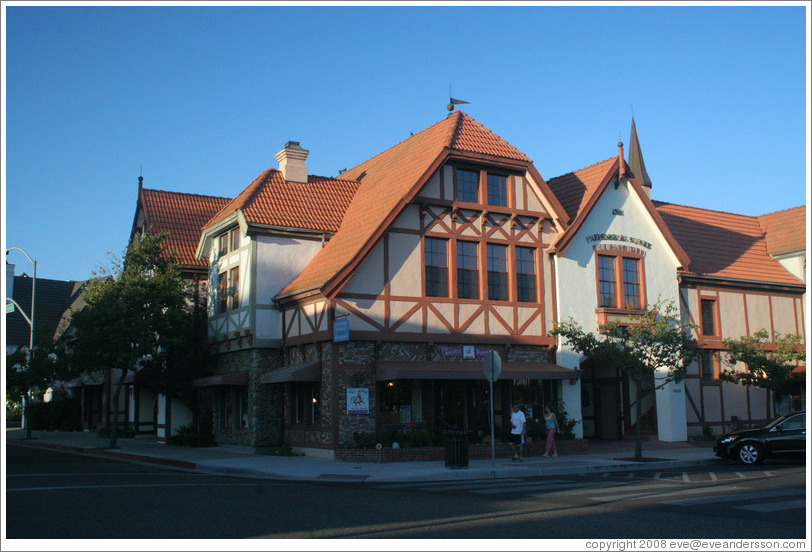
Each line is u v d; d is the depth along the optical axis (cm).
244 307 2412
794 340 2677
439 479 1695
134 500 1208
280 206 2467
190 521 996
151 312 2534
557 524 966
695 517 1015
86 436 3397
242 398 2506
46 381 3155
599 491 1345
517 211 2412
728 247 3114
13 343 4862
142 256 2575
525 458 2142
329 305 2091
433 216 2289
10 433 3709
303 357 2248
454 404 2264
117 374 3488
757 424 2870
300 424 2266
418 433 2089
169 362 2634
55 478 1590
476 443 2181
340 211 2578
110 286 2503
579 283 2486
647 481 1540
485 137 2441
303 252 2459
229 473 1853
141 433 3378
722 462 2036
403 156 2602
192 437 2612
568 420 2359
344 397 2072
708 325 2848
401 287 2200
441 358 2230
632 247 2625
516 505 1159
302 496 1289
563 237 2444
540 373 2242
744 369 2884
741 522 973
